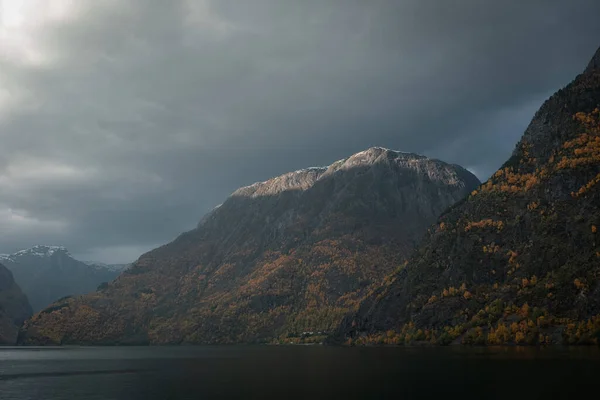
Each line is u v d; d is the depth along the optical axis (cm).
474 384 12825
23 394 14462
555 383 12081
